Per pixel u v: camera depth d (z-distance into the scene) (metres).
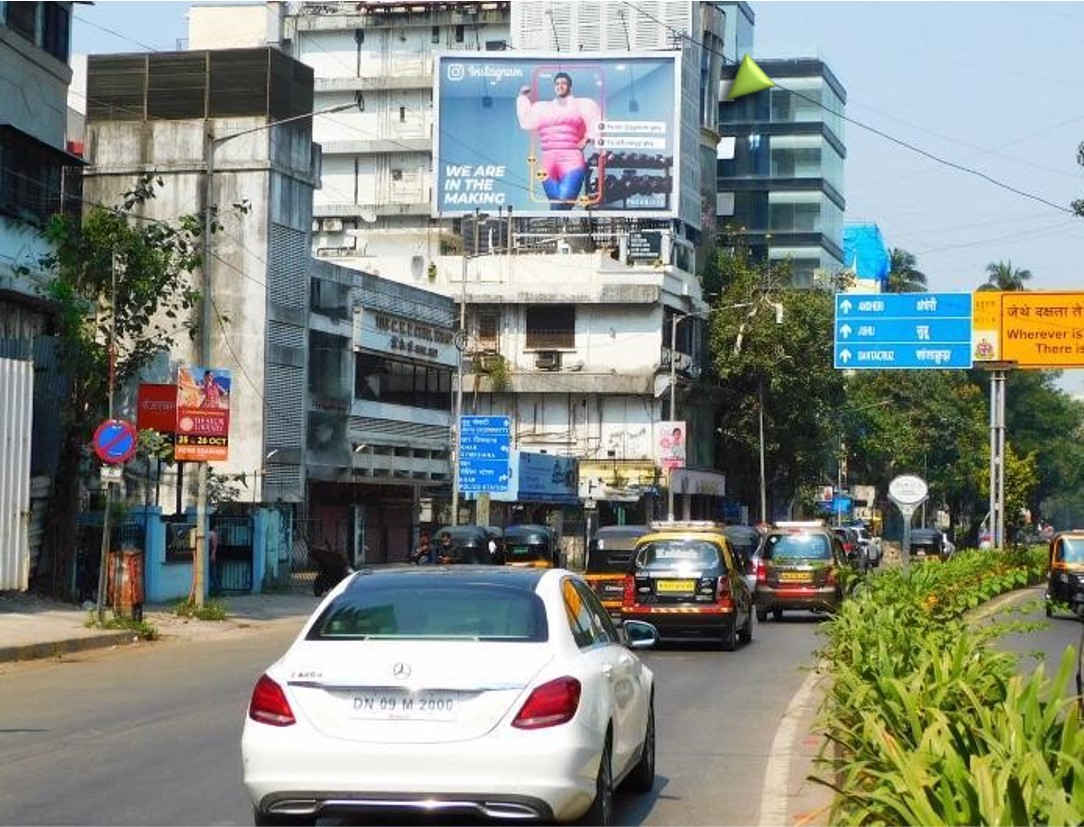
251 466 45.66
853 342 44.25
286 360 47.34
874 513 96.00
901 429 90.25
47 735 14.38
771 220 101.69
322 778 8.44
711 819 10.66
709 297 75.81
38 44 33.03
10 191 30.92
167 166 47.12
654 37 75.12
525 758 8.37
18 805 10.74
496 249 70.69
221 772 12.20
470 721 8.44
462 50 78.69
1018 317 45.84
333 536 52.38
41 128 33.12
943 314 43.78
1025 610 18.03
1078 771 6.10
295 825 8.86
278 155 46.91
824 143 101.75
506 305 69.31
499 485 50.59
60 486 30.98
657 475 67.44
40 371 31.19
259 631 29.50
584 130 68.44
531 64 68.88
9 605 28.30
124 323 33.16
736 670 22.16
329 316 50.38
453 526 43.69
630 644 11.81
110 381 31.14
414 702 8.48
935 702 9.30
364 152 80.75
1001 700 9.69
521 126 68.75
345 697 8.54
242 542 39.56
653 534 26.53
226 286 46.19
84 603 29.97
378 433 53.81
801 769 12.88
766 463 76.38
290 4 84.19
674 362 64.62
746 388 75.12
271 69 46.81
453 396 61.12
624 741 10.12
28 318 31.89
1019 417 120.31
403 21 81.81
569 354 69.06
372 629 9.14
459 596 9.37
